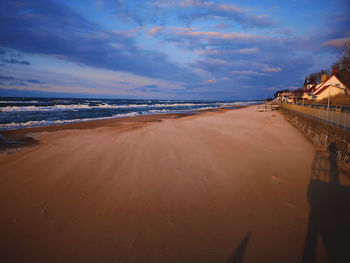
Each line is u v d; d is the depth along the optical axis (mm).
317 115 12539
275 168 5344
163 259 2389
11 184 4309
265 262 2334
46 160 5922
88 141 8484
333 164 5660
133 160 5949
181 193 3980
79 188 4152
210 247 2574
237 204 3574
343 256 2391
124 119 18469
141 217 3191
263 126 13164
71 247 2564
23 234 2793
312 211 3332
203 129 11727
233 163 5738
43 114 22312
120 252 2488
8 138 9156
